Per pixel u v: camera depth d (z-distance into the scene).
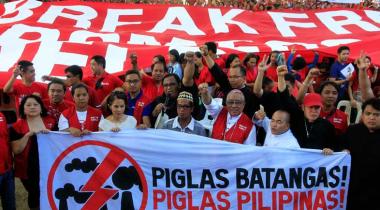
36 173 4.98
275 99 5.29
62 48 8.42
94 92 6.14
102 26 10.22
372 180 4.34
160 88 6.93
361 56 5.08
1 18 10.14
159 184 4.71
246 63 8.02
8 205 4.87
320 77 9.41
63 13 10.26
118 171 4.72
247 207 4.69
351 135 4.54
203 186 4.69
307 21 10.87
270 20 10.74
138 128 4.74
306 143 4.76
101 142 4.71
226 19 10.57
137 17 10.52
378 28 10.66
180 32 10.12
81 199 4.73
